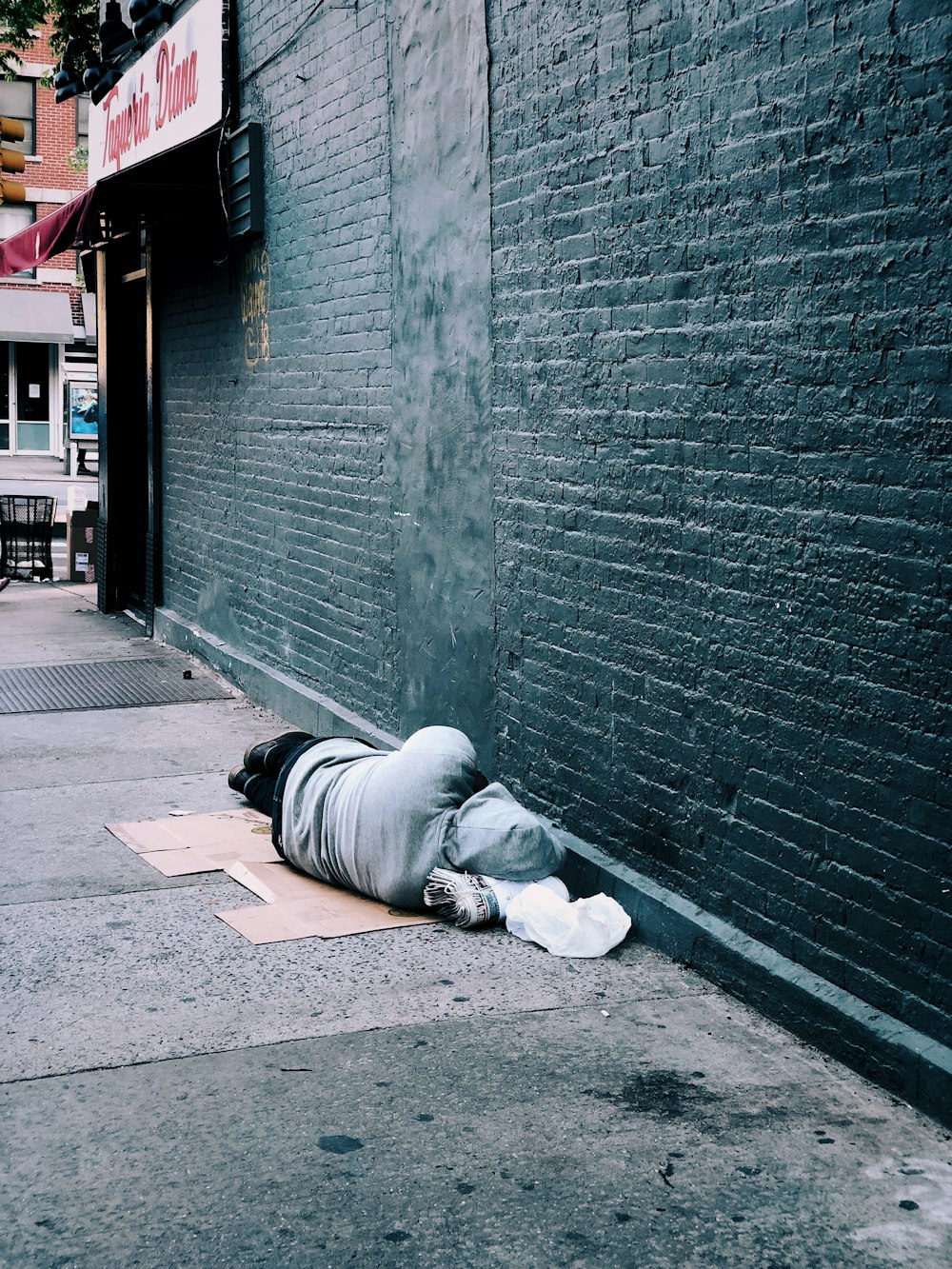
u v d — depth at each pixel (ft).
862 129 11.46
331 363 24.40
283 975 14.16
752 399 13.09
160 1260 9.07
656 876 15.28
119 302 39.86
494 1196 9.89
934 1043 11.21
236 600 30.96
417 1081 11.74
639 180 14.66
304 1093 11.49
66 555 55.67
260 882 17.11
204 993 13.66
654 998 13.67
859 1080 11.82
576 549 16.49
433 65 19.43
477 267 18.49
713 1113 11.18
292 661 27.43
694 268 13.84
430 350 20.22
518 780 18.31
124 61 37.88
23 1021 12.92
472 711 19.52
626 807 15.75
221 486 31.68
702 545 14.03
